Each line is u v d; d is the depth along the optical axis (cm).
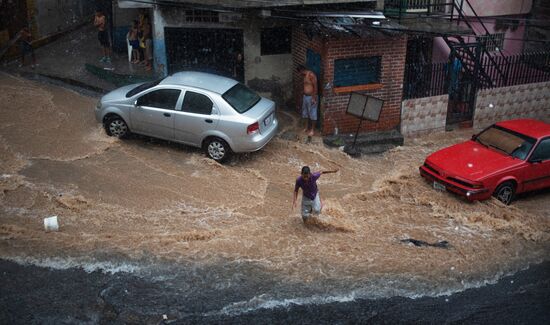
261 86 1655
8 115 1348
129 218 1002
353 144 1421
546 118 1744
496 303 866
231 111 1207
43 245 906
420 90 1530
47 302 795
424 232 1053
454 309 844
